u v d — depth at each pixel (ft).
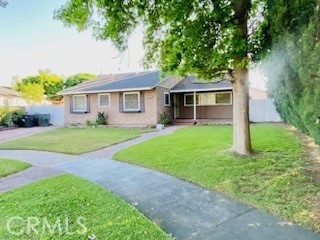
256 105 61.05
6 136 51.42
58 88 128.88
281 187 15.94
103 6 20.66
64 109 70.23
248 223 12.25
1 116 65.00
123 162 25.34
